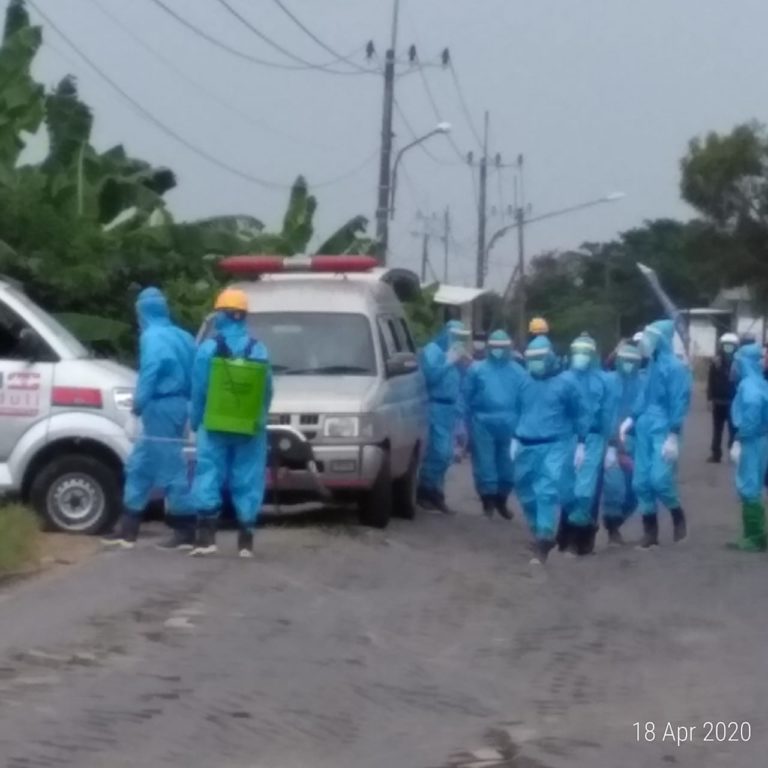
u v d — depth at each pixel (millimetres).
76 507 19547
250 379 17203
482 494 24438
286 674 12398
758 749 10672
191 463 18453
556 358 19078
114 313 29078
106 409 19391
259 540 19406
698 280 86062
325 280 23062
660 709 11664
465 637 14023
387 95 46125
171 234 30016
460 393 25203
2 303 19688
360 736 10812
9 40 29047
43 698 11492
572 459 19016
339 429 20391
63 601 14922
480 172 79250
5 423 19391
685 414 20688
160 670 12383
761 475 20547
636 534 22844
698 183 83062
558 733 10984
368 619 14609
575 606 15695
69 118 30125
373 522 21484
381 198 45969
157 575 16250
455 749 10531
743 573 18219
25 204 27906
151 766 10000
